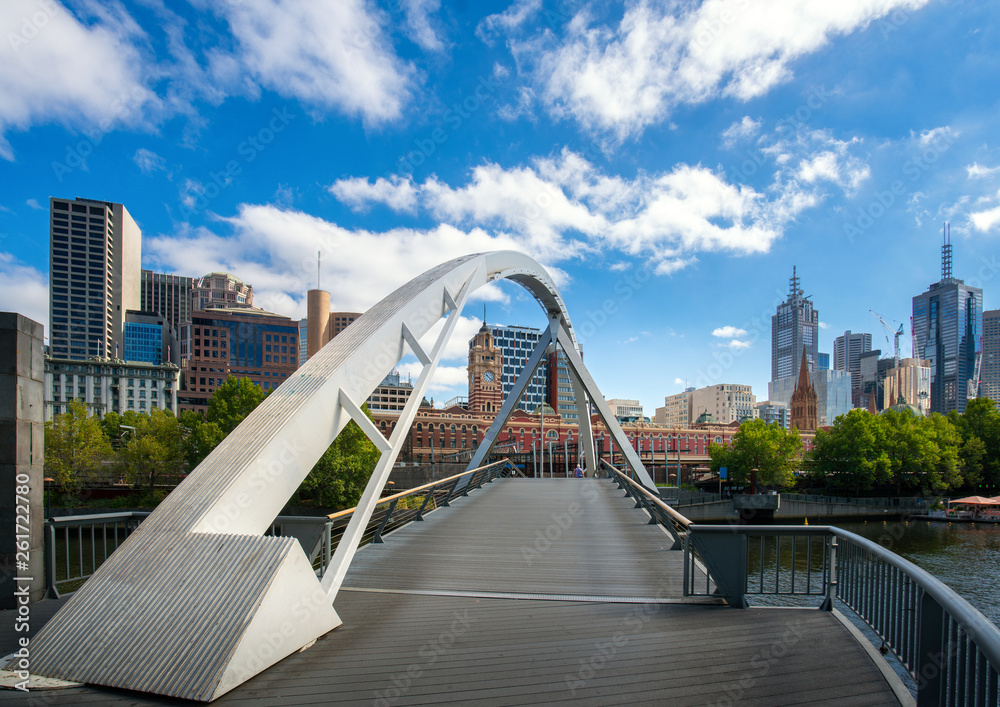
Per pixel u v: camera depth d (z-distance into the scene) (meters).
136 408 81.06
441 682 3.97
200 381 90.06
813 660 4.34
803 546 35.19
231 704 3.62
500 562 8.18
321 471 37.41
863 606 4.88
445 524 11.70
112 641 4.09
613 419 20.72
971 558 31.44
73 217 100.75
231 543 4.63
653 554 8.77
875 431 56.88
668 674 4.10
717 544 5.95
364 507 6.39
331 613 5.14
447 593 6.49
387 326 8.05
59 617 4.29
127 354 122.38
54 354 98.12
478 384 96.88
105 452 44.25
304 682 3.96
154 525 4.90
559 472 53.66
